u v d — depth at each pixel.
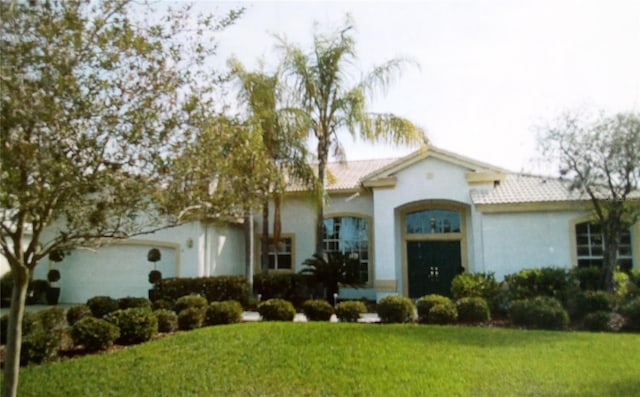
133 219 5.70
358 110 17.27
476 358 8.74
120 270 20.97
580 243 16.55
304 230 21.83
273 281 18.53
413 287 20.02
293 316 13.64
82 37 5.04
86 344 9.97
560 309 11.83
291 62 17.59
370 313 16.02
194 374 8.25
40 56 4.76
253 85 16.55
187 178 5.50
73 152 4.84
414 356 8.92
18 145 4.44
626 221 14.44
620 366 8.17
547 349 9.34
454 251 19.78
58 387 7.78
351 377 7.86
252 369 8.41
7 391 5.66
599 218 14.82
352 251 21.19
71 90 4.75
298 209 22.02
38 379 8.13
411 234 20.34
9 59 4.64
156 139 5.16
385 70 17.92
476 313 12.59
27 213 5.14
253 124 6.64
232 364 8.70
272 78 17.14
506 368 8.14
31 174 4.67
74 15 4.94
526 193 16.98
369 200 21.05
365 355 9.03
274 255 22.34
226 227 21.33
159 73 5.34
